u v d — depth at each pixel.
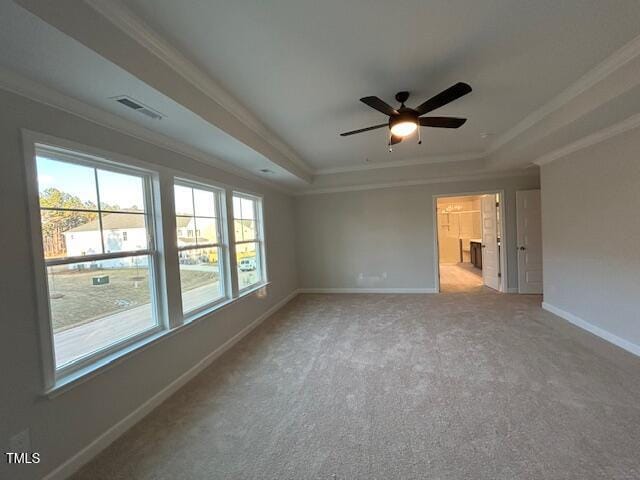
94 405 1.92
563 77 2.47
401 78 2.38
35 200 1.67
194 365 2.93
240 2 1.51
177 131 2.54
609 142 3.11
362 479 1.59
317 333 3.92
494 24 1.79
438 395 2.35
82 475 1.73
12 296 1.55
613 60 2.18
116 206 2.32
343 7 1.60
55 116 1.81
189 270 3.12
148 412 2.32
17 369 1.56
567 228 3.86
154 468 1.74
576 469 1.59
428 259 5.91
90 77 1.64
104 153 2.12
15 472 1.53
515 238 5.49
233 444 1.91
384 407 2.23
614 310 3.16
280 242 5.65
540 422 1.98
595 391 2.29
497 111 3.20
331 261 6.42
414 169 5.34
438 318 4.29
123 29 1.56
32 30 1.24
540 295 5.31
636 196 2.84
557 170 4.01
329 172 5.69
